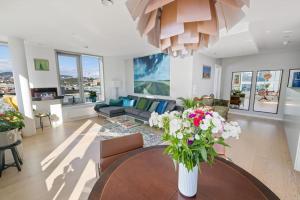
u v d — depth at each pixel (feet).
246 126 14.70
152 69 18.40
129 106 18.38
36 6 6.80
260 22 8.47
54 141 11.12
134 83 21.08
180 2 2.16
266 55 17.58
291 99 11.37
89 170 7.52
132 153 4.78
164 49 3.44
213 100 15.92
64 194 5.96
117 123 15.10
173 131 2.89
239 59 19.71
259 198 2.94
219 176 3.63
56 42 12.79
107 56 19.92
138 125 14.43
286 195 5.97
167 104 14.74
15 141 7.47
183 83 15.55
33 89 13.82
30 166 7.89
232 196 3.01
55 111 15.12
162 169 3.94
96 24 8.93
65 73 16.57
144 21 2.61
